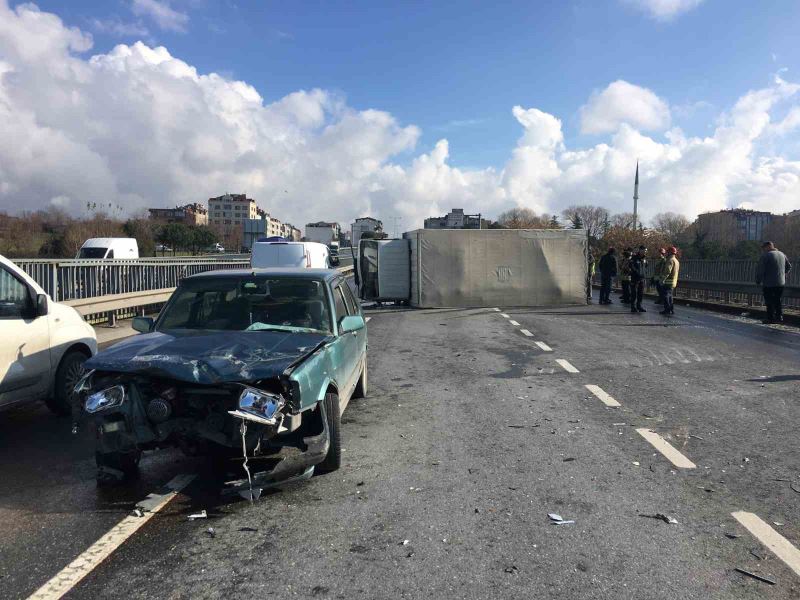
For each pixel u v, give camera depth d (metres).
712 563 3.45
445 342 12.61
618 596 3.11
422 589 3.18
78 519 4.08
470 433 6.05
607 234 44.50
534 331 14.34
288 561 3.48
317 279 5.85
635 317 17.55
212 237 68.44
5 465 5.20
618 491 4.51
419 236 21.12
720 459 5.21
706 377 8.73
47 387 6.39
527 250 21.47
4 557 3.55
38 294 6.23
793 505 4.25
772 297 15.59
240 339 4.85
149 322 5.48
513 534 3.81
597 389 7.99
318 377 4.48
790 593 3.14
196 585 3.23
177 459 5.23
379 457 5.32
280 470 4.23
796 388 7.97
